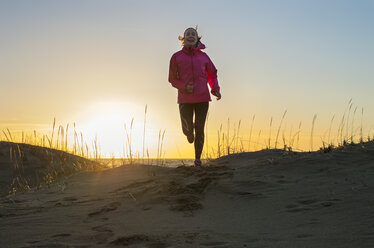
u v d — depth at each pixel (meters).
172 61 5.04
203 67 5.02
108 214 2.78
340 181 3.06
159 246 1.95
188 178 3.76
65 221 2.57
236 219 2.46
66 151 7.03
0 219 2.68
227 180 3.53
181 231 2.23
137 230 2.29
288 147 5.40
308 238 1.89
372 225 1.94
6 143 7.57
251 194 3.05
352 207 2.32
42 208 3.07
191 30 4.98
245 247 1.84
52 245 1.99
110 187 3.84
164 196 3.14
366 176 3.08
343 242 1.76
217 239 2.02
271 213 2.50
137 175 4.35
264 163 4.12
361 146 4.29
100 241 2.07
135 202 3.10
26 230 2.33
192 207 2.85
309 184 3.11
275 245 1.83
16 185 5.48
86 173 4.96
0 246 2.00
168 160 6.45
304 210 2.45
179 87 4.93
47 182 4.89
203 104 4.98
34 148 7.34
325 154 4.09
